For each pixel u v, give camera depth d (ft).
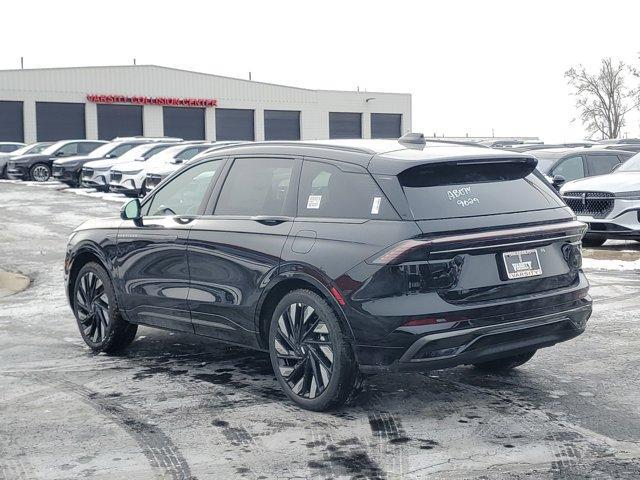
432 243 16.74
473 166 18.40
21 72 176.45
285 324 18.89
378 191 17.66
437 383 20.67
